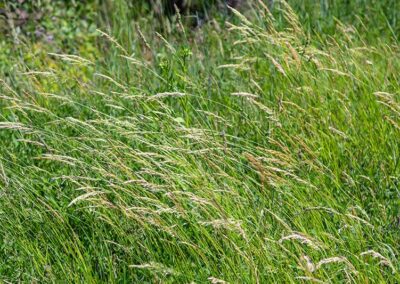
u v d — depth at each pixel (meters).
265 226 5.32
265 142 6.60
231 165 6.22
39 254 5.35
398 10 10.47
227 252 5.26
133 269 5.35
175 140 6.21
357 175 6.12
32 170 6.21
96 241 5.61
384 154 6.52
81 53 10.41
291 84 7.31
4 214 5.75
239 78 8.21
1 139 7.30
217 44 9.68
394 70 7.80
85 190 5.77
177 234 5.22
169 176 5.54
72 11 11.24
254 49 8.80
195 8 11.16
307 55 7.70
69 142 6.56
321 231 5.39
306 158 6.30
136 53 9.32
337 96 7.30
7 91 7.76
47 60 10.32
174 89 6.95
